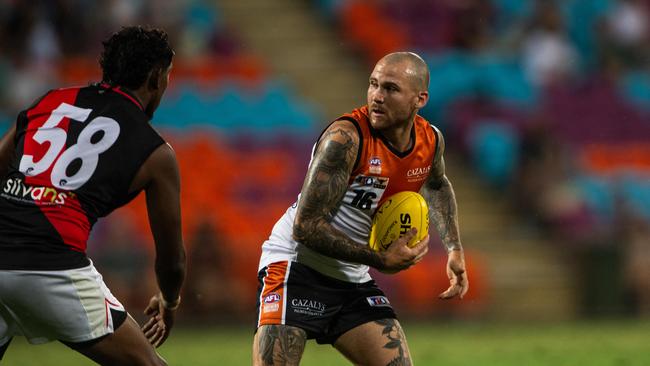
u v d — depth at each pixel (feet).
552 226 189.16
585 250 179.73
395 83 56.59
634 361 113.60
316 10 235.40
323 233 55.72
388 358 58.44
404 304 169.27
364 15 230.27
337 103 213.46
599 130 216.33
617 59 232.12
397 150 58.39
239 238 164.76
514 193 194.39
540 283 181.47
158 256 54.29
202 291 160.97
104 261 158.20
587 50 237.04
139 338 52.85
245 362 114.62
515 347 130.00
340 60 223.92
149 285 159.02
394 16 230.27
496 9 227.81
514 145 199.00
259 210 181.57
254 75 207.82
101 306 51.34
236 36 222.07
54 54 200.54
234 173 188.75
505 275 181.68
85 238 51.06
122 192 51.55
